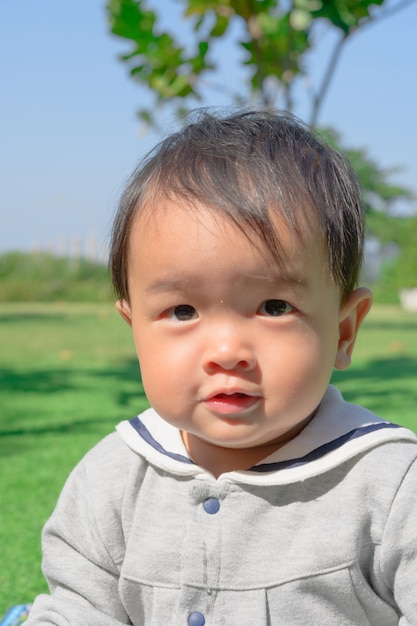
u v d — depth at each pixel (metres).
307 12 6.74
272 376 1.33
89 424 4.80
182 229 1.34
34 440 4.34
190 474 1.51
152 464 1.57
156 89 8.12
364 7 6.73
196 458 1.53
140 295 1.42
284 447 1.47
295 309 1.35
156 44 7.95
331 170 1.44
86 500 1.61
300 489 1.45
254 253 1.31
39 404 5.51
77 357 8.41
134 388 6.27
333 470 1.45
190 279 1.33
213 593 1.44
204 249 1.32
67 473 3.63
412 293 21.86
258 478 1.44
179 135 1.53
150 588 1.50
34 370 7.36
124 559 1.55
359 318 1.52
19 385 6.41
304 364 1.35
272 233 1.31
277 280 1.32
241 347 1.33
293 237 1.33
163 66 8.07
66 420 4.93
